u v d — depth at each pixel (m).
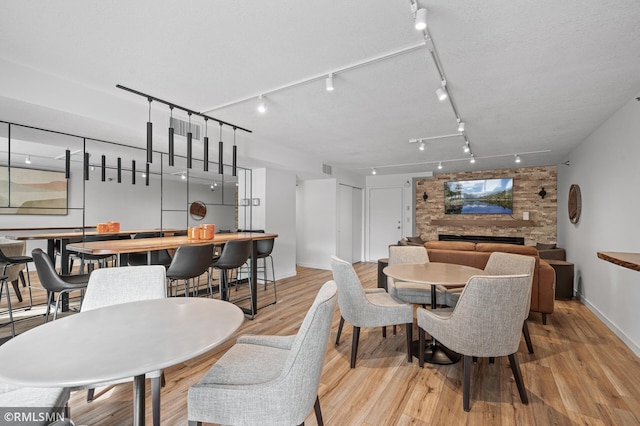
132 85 2.57
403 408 1.89
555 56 2.08
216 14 1.67
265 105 3.03
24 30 1.81
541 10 1.61
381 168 6.88
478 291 1.82
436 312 2.35
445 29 1.79
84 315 1.38
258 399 1.19
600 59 2.11
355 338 2.41
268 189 5.30
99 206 6.86
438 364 2.45
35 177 5.90
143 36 1.88
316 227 6.97
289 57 2.13
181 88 2.63
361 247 8.09
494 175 6.91
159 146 3.57
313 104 3.00
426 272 2.80
